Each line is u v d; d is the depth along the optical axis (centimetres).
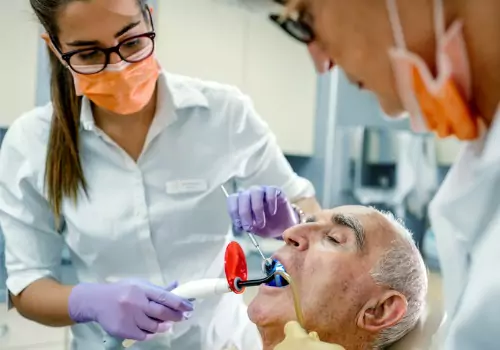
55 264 145
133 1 112
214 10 262
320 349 84
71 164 133
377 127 316
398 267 114
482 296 60
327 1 61
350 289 112
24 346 197
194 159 140
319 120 318
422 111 63
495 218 67
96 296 122
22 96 215
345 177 314
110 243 133
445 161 315
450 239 81
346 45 62
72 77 127
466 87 61
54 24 112
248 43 280
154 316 118
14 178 135
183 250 138
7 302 144
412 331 119
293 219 139
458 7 58
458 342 62
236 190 154
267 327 113
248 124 149
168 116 137
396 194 316
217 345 144
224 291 114
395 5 58
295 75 304
